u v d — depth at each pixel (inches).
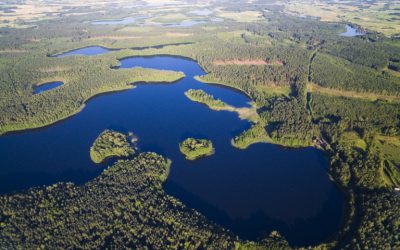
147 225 5964.6
